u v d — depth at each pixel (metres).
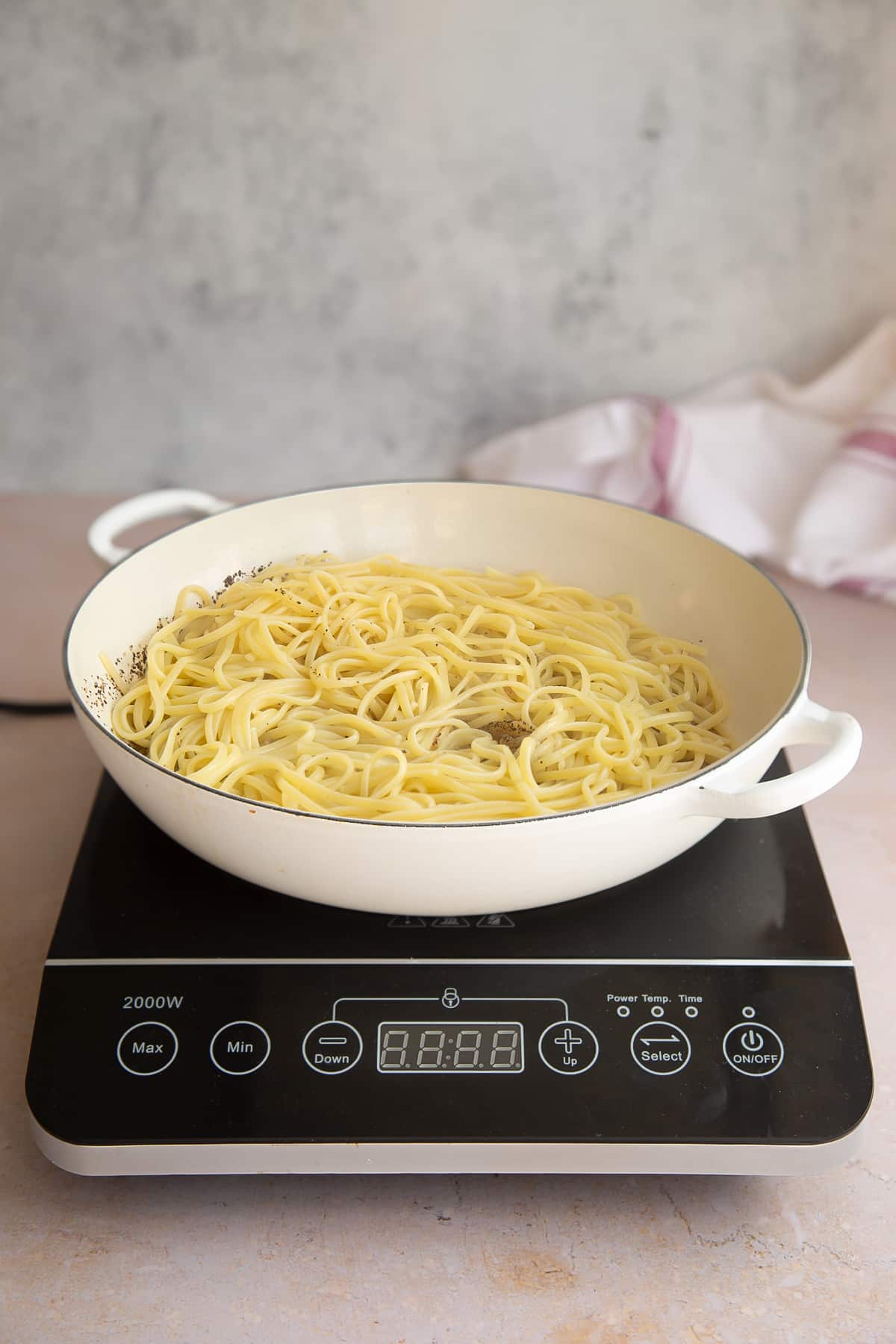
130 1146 0.56
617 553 0.86
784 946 0.65
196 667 0.78
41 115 1.11
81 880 0.69
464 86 1.08
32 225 1.17
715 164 1.11
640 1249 0.57
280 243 1.17
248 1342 0.53
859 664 1.01
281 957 0.63
